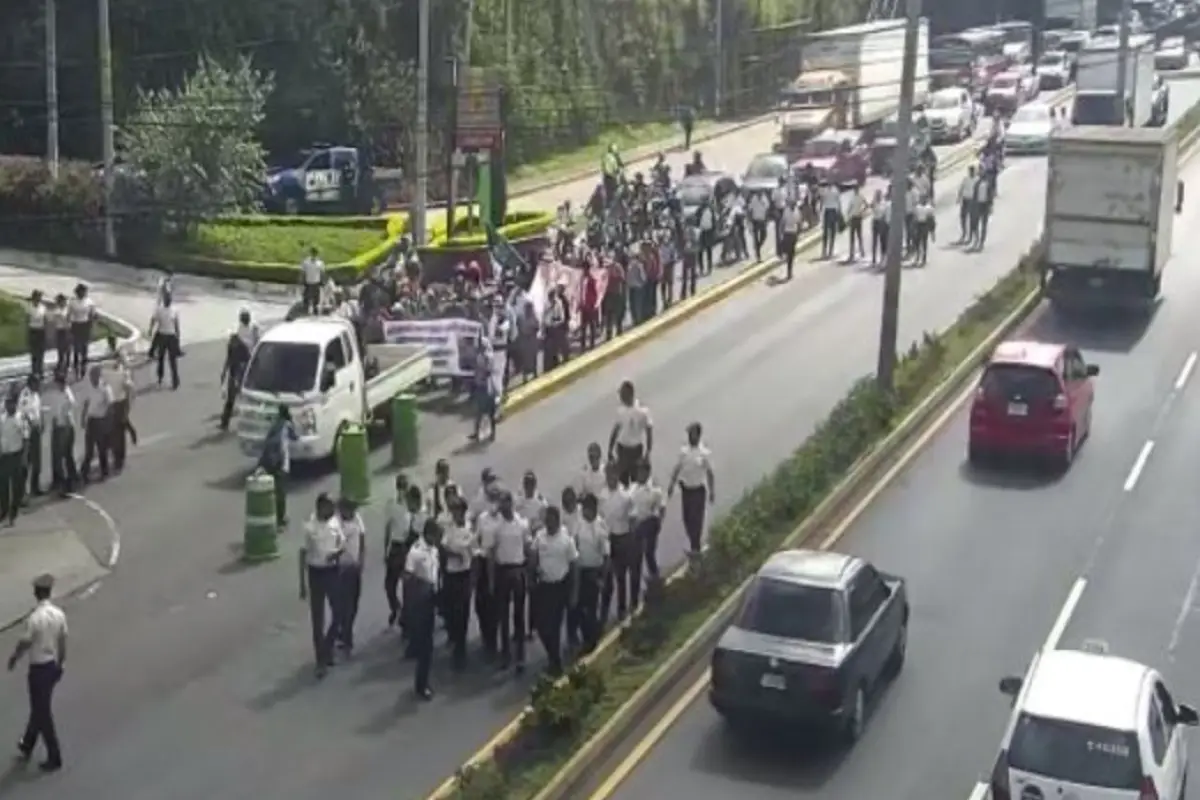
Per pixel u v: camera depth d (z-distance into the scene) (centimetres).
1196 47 10300
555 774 1727
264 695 1983
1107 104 6369
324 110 5834
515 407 3212
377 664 2081
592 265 3662
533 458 2897
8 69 5494
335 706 1955
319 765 1803
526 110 6575
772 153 5984
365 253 4562
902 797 1753
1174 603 2295
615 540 2167
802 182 5134
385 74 5894
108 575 2373
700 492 2306
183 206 4541
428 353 3253
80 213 4538
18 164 4716
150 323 3831
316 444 2812
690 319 3972
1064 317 3941
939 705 1977
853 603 1892
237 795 1734
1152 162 3831
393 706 1959
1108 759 1517
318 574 2030
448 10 6075
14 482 2583
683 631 2116
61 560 2433
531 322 3341
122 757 1822
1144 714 1555
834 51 6525
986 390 2891
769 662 1822
